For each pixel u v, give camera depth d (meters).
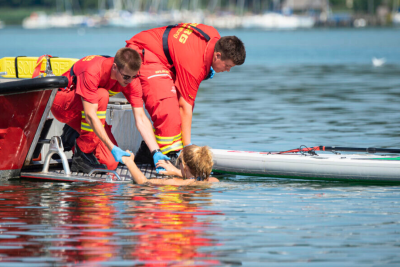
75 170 15.62
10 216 11.44
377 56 83.81
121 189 13.82
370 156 15.84
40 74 15.09
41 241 9.98
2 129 14.84
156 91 15.01
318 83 44.41
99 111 14.58
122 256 9.31
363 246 9.82
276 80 47.69
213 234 10.36
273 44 125.12
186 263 9.04
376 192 13.69
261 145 19.52
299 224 10.98
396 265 9.03
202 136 21.44
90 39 143.00
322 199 12.91
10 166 15.19
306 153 16.39
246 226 10.81
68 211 11.78
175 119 15.07
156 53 15.33
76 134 16.08
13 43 122.62
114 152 14.41
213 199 12.84
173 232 10.45
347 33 193.38
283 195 13.29
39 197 13.02
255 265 9.00
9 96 14.59
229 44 14.74
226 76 52.56
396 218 11.39
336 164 14.97
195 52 15.09
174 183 14.35
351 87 40.91
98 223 10.97
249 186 14.30
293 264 9.06
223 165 15.93
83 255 9.35
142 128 14.89
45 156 16.12
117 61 13.74
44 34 189.38
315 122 24.89
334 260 9.23
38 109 14.82
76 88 14.36
